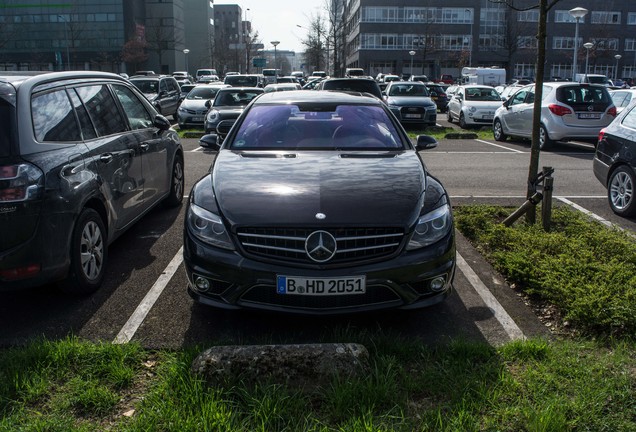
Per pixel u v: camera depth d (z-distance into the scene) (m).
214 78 52.03
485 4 77.12
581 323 4.07
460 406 3.03
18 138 3.98
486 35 77.81
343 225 3.75
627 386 3.22
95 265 4.71
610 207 7.83
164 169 6.82
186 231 4.05
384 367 3.40
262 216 3.82
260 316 4.27
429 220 3.98
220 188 4.20
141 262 5.44
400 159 4.86
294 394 3.07
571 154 13.78
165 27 82.56
